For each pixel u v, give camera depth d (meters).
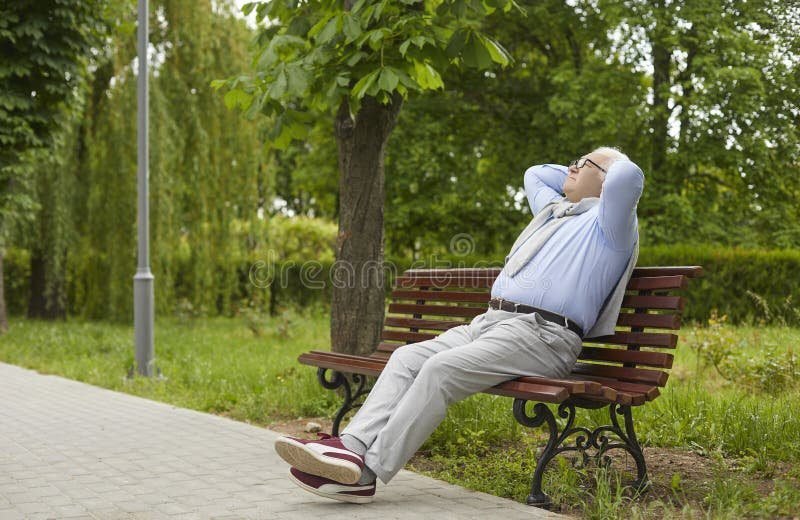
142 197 8.58
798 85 10.31
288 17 6.21
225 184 16.59
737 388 6.51
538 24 18.75
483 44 5.48
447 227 22.14
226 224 16.67
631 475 4.05
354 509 3.48
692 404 5.50
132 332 13.95
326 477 3.51
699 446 4.76
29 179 15.76
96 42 12.37
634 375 3.74
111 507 3.57
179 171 16.19
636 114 16.19
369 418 3.62
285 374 7.75
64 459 4.64
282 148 6.22
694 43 14.72
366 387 6.26
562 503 3.62
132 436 5.35
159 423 5.86
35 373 9.24
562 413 3.70
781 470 4.20
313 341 12.62
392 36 5.59
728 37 12.12
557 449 3.66
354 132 6.27
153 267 15.51
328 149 22.27
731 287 13.18
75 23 11.81
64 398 7.21
